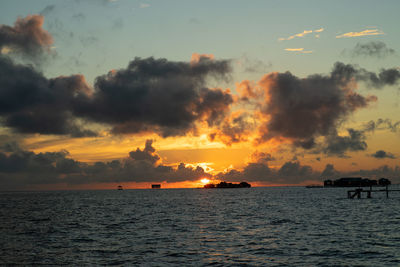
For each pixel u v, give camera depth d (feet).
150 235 171.01
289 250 129.18
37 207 447.42
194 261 115.03
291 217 247.70
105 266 110.32
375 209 301.02
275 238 155.53
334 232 169.68
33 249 137.08
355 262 110.93
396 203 380.17
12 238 166.40
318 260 114.01
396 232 166.20
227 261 114.42
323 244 139.13
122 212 331.98
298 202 455.63
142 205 458.91
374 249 128.06
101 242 152.05
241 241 149.69
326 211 293.43
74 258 120.98
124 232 183.52
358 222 207.10
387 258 115.03
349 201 439.63
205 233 175.42
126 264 112.37
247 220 234.58
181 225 212.02
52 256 124.36
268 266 107.96
